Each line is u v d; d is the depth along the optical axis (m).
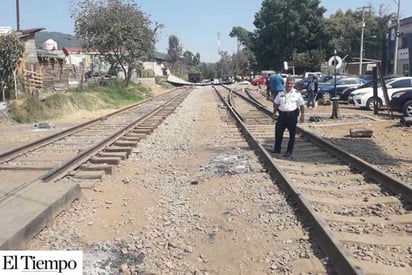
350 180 9.40
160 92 60.31
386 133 16.08
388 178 8.57
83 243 6.31
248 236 6.54
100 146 13.06
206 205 8.05
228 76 131.00
